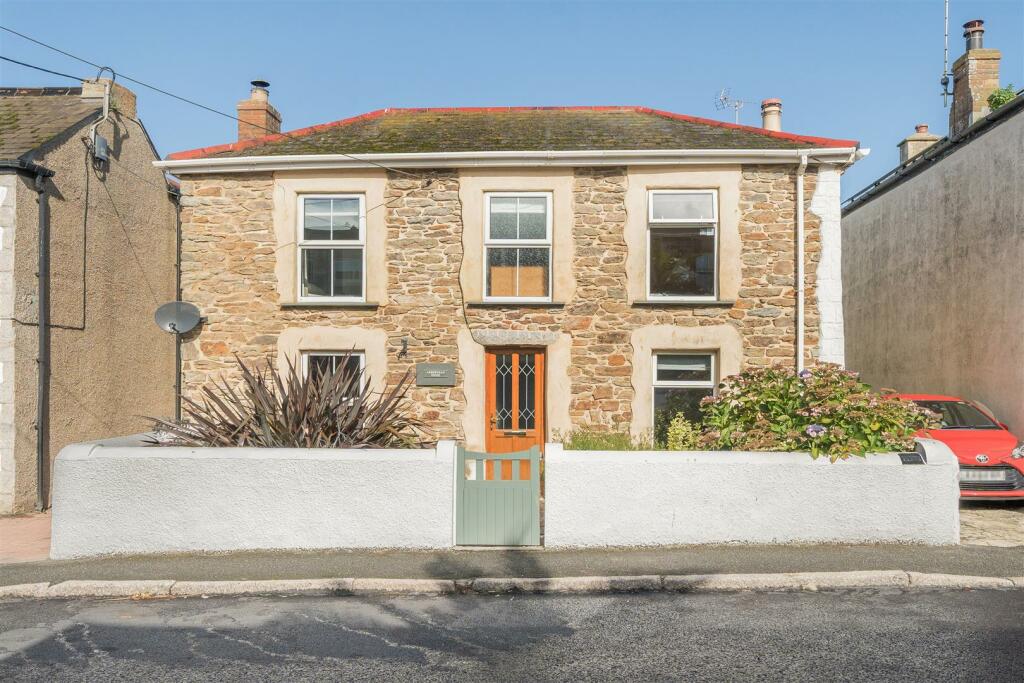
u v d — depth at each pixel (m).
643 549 7.81
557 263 11.87
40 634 5.78
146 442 8.70
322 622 6.00
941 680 4.70
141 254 14.77
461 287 11.91
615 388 11.71
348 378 9.09
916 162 15.48
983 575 6.84
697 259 11.97
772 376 8.71
